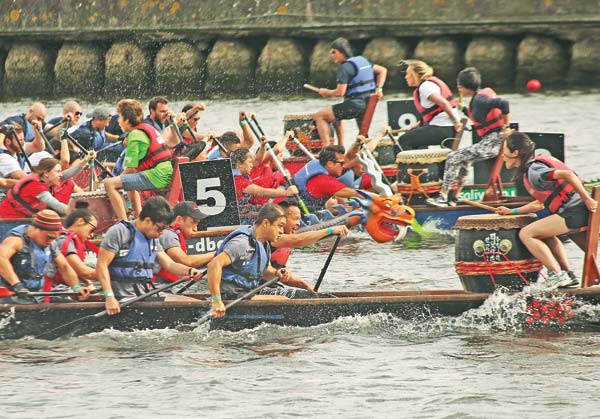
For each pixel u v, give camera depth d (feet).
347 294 106.11
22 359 93.20
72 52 360.89
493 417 77.66
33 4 363.56
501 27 320.70
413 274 128.47
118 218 133.69
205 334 98.78
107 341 97.66
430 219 152.76
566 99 290.35
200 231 125.49
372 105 181.47
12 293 98.99
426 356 92.38
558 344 94.53
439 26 324.39
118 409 80.53
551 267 98.78
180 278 104.27
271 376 87.86
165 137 151.23
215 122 274.57
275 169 160.45
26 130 160.56
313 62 334.65
